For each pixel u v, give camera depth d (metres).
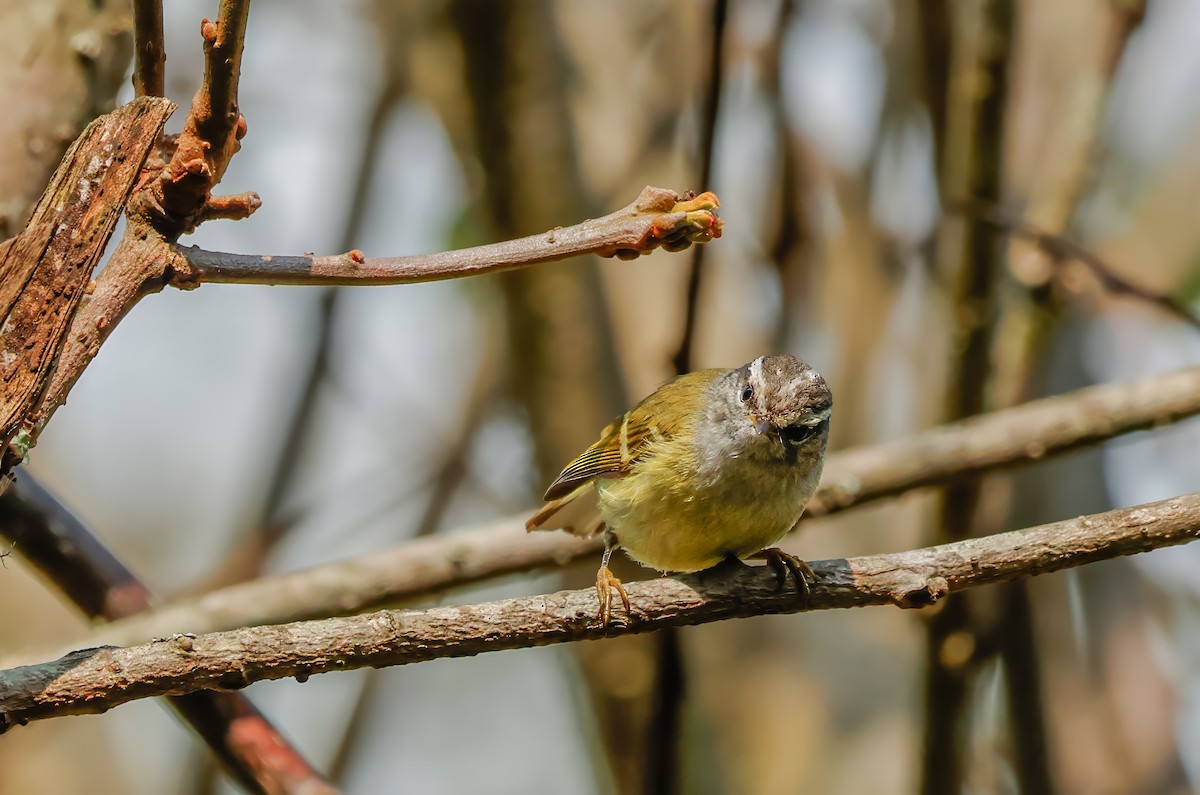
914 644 13.95
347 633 6.41
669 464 9.17
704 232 5.80
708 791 12.61
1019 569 7.19
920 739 9.66
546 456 11.66
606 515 9.59
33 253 5.40
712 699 13.41
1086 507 13.08
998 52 9.46
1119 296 10.36
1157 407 10.16
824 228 14.57
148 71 5.71
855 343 14.37
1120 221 15.01
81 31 8.25
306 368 13.95
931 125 10.87
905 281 14.37
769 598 7.34
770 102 13.91
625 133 14.32
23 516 8.84
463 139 12.92
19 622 15.09
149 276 5.59
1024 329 11.15
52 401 5.42
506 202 11.19
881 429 14.45
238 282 5.66
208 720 7.83
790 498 9.31
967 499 10.34
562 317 11.44
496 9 10.77
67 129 8.12
